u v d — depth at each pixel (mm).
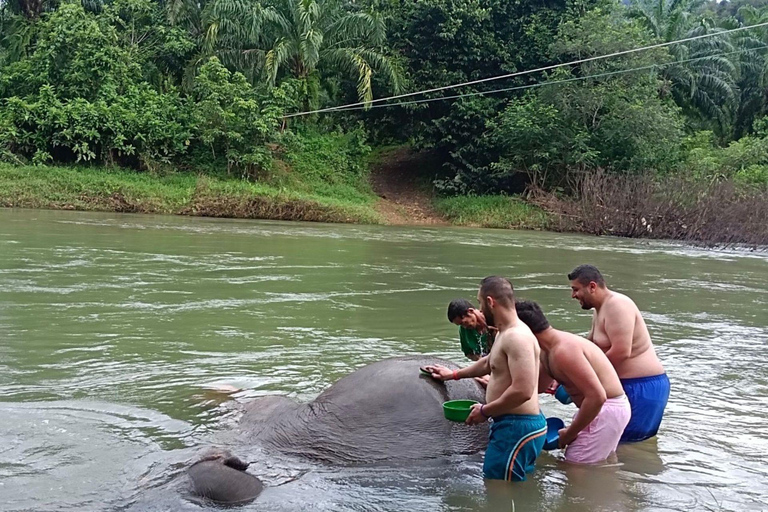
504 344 4148
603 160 29234
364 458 4312
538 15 32062
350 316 8617
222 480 3795
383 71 30969
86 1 31375
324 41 31016
